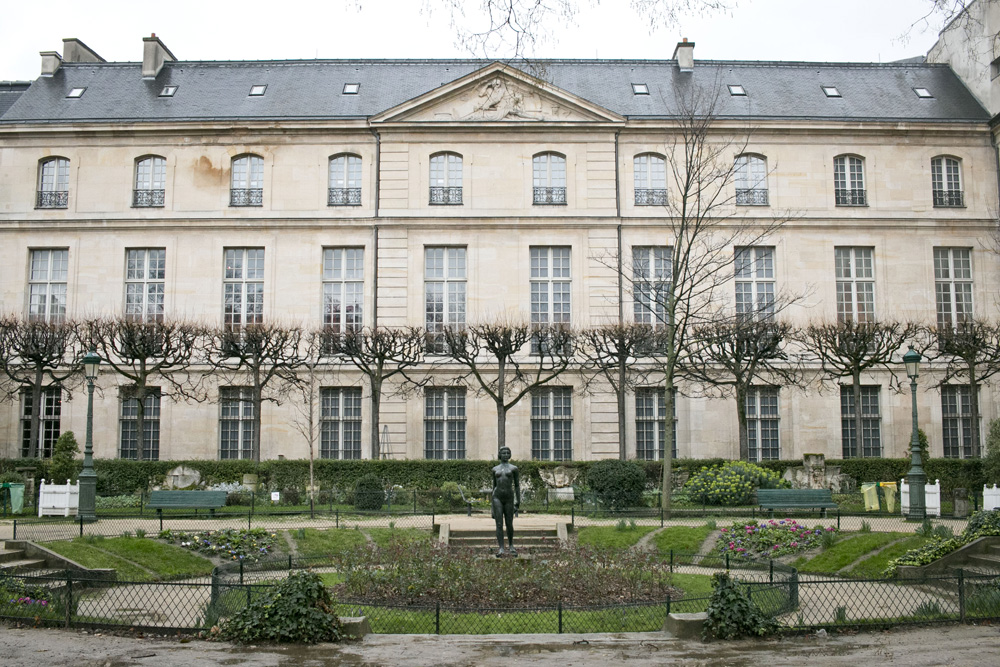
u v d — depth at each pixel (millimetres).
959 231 35969
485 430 34375
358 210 35531
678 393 34750
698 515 23484
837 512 22859
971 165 36250
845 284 35750
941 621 12641
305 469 30344
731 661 10656
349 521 22781
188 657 10812
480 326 32219
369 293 35281
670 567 15641
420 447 34219
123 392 33750
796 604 13414
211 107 36844
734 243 35406
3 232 35531
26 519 22562
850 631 12219
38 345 30859
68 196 35625
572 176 35625
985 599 13211
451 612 13086
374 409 31891
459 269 35594
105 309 35062
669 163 35750
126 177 35688
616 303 35094
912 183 36062
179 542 18719
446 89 35562
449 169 35906
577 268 35281
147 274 35500
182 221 35281
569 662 10609
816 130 35906
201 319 34906
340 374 34531
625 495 25938
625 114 36438
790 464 31031
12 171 35750
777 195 35719
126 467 29922
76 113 36500
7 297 35219
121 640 11688
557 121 35562
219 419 34594
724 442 34406
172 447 34188
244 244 35406
